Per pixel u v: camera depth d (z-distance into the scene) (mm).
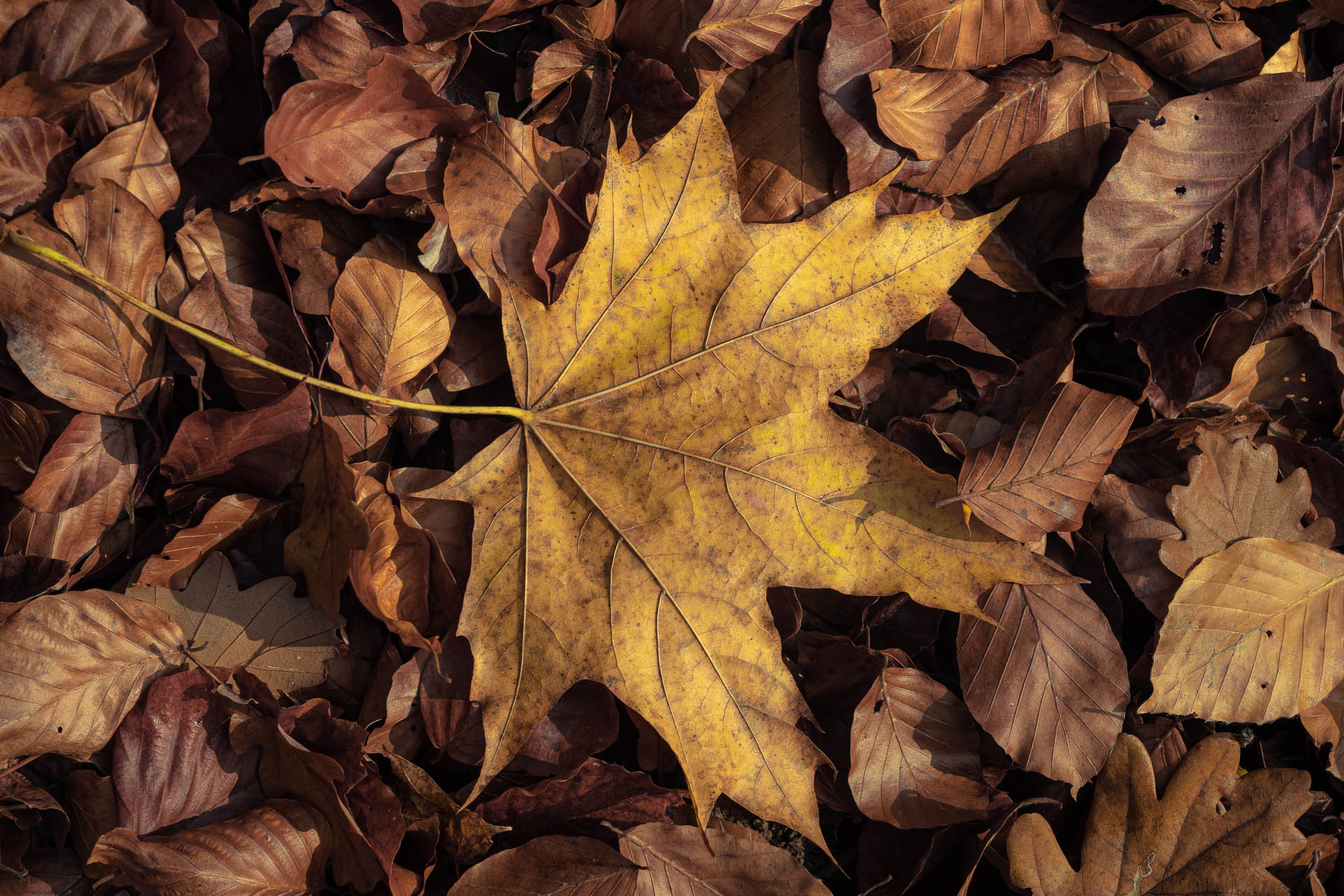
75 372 460
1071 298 516
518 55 494
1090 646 497
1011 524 489
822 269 460
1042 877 491
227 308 471
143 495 474
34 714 454
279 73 474
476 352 484
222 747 471
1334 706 516
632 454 465
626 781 477
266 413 464
